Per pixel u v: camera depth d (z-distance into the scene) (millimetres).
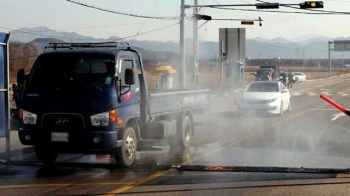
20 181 14883
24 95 16688
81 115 16094
